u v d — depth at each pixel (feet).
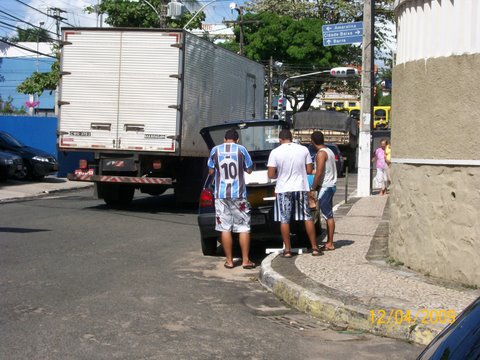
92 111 61.31
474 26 35.73
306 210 42.24
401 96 40.40
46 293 35.78
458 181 36.37
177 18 111.96
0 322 29.96
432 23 38.01
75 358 25.26
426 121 38.19
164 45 60.34
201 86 64.23
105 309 32.78
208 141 53.11
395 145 41.22
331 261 41.22
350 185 98.37
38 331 28.71
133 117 60.85
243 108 76.18
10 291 36.04
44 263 41.73
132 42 60.59
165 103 60.44
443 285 36.04
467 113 35.91
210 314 32.81
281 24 152.15
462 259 36.09
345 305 31.91
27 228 52.37
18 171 86.53
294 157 42.09
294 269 39.47
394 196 41.09
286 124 52.39
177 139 60.39
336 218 57.93
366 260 41.45
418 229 38.73
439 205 37.52
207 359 25.77
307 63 153.17
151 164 61.72
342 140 126.31
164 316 32.01
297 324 31.65
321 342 28.78
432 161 37.83
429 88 38.04
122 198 65.77
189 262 43.55
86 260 42.80
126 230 52.70
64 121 61.62
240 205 42.27
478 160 35.29
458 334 13.07
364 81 75.82
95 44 61.05
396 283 36.50
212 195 44.39
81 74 61.26
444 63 37.32
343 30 71.97
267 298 36.81
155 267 41.91
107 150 61.31
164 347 27.07
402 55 40.75
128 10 121.70
